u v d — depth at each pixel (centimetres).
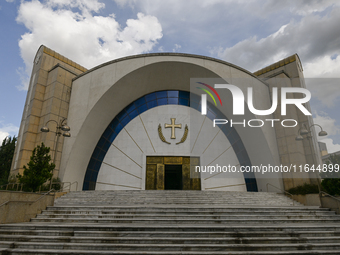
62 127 1303
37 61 1980
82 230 614
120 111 2047
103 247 518
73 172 1745
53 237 559
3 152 2594
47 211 863
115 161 1920
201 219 738
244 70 1891
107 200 1134
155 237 565
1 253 504
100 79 1850
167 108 2067
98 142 1969
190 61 1859
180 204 1084
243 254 488
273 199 1255
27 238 564
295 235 588
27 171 1149
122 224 680
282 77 1831
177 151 1934
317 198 1202
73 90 1902
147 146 1945
